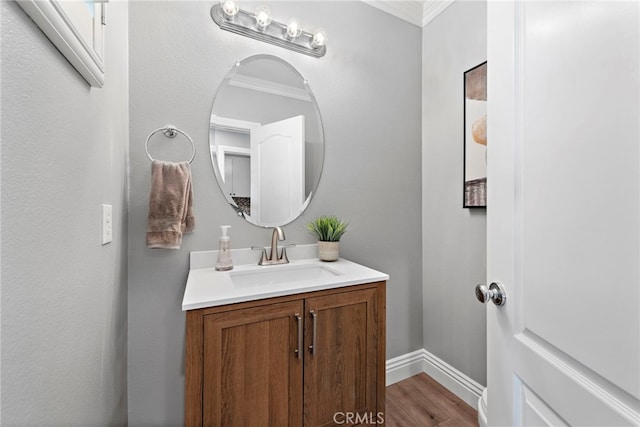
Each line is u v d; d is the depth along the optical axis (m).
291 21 1.51
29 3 0.41
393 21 1.90
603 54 0.48
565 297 0.56
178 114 1.33
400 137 1.92
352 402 1.17
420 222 1.99
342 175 1.73
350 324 1.17
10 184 0.40
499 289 0.75
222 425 0.94
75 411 0.64
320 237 1.58
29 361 0.45
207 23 1.39
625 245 0.45
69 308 0.60
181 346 1.32
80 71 0.65
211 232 1.40
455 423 1.49
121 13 1.10
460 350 1.72
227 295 0.97
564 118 0.56
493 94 0.77
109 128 0.91
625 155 0.44
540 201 0.63
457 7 1.73
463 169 1.69
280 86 1.56
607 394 0.48
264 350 1.01
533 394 0.65
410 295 1.95
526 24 0.67
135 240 1.25
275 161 1.55
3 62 0.38
